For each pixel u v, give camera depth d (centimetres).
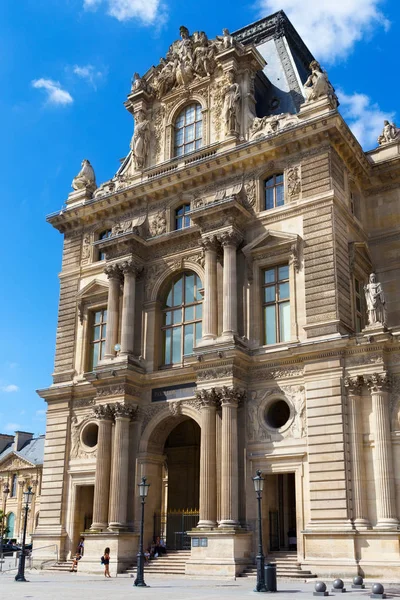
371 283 3825
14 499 12094
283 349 3997
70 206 5466
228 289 4216
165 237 4772
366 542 3428
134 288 4759
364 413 3675
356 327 4197
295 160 4366
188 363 4428
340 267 4050
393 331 3919
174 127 5219
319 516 3588
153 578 3828
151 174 5122
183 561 4038
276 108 4978
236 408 3991
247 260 4344
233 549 3662
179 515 4997
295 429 3847
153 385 4528
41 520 4778
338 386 3719
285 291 4228
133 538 4253
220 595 2733
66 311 5262
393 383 3644
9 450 13262
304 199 4238
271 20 5688
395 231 4525
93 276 5216
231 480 3825
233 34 5888
